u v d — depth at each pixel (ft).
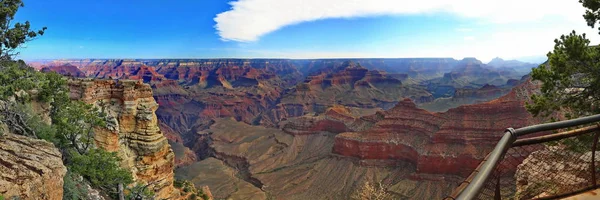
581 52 47.14
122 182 72.59
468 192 11.77
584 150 28.32
